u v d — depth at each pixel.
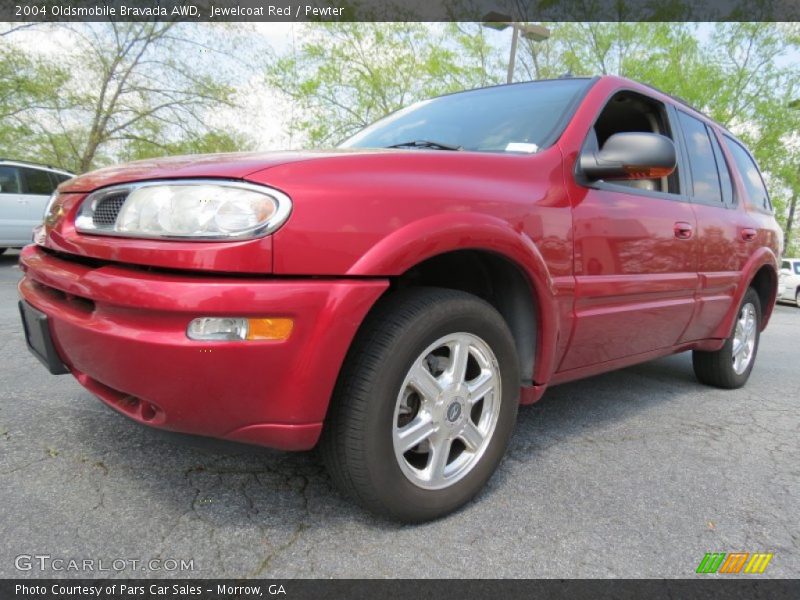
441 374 2.00
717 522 2.08
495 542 1.87
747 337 4.18
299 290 1.57
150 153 18.48
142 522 1.86
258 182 1.60
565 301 2.29
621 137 2.35
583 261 2.37
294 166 1.68
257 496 2.05
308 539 1.82
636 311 2.71
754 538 1.98
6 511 1.87
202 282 1.52
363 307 1.66
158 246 1.57
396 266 1.70
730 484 2.41
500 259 2.07
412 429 1.88
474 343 2.03
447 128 2.79
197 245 1.54
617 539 1.93
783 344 6.88
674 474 2.48
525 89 2.92
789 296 16.11
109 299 1.59
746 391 4.08
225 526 1.86
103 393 1.86
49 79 16.41
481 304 2.01
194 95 18.05
